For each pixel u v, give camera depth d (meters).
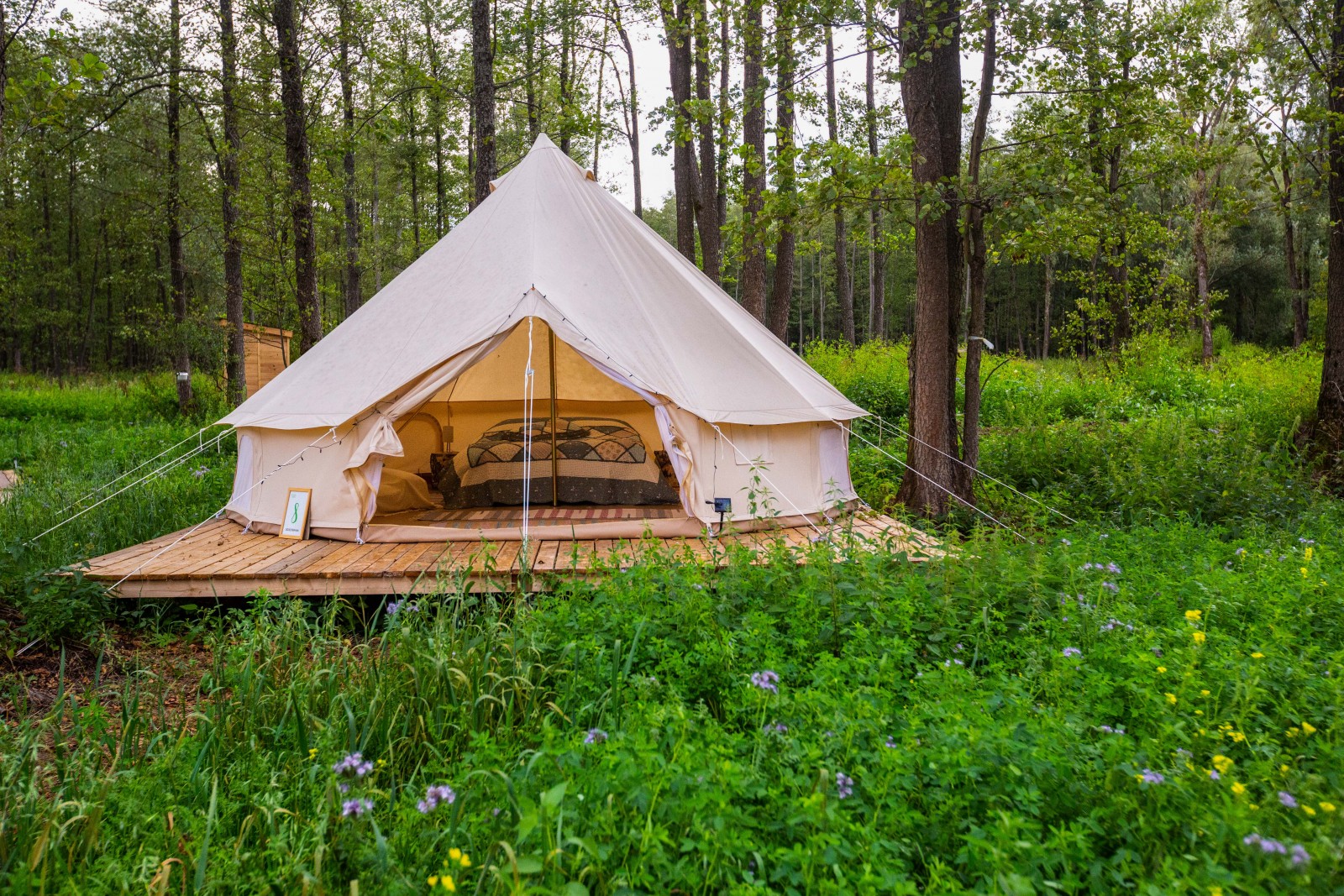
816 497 7.52
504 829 2.52
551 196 7.84
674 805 2.37
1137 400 16.17
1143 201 28.89
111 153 19.84
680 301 7.63
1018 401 15.80
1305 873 2.14
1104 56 8.60
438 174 27.73
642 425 10.23
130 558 6.17
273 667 4.02
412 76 16.36
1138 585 4.91
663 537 6.79
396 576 5.65
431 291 7.41
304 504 6.87
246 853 2.62
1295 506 7.90
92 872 2.54
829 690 3.34
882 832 2.44
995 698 3.16
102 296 41.94
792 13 8.35
